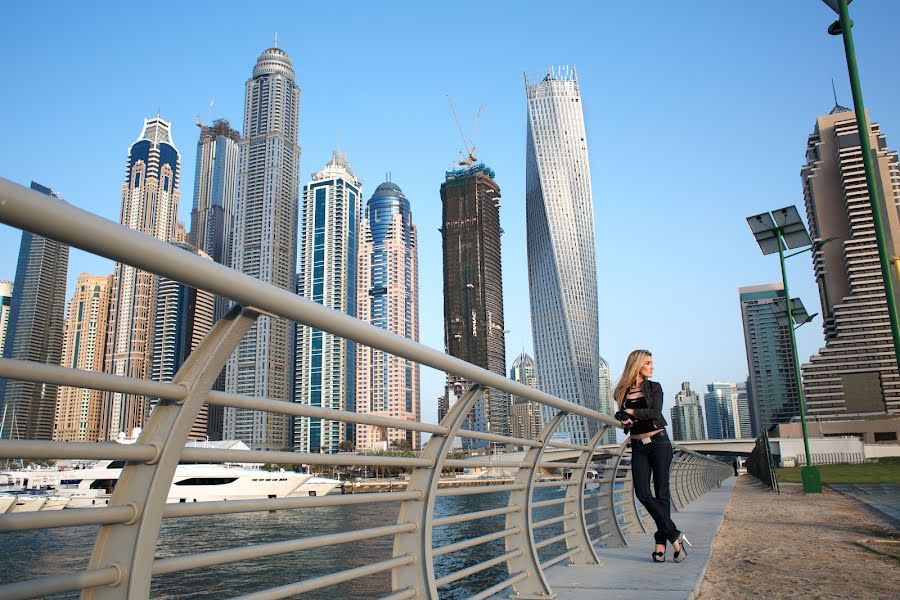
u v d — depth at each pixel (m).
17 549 27.92
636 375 5.93
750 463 37.06
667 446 5.91
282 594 2.03
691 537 7.72
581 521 5.80
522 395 3.63
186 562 1.67
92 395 198.00
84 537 33.72
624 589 4.53
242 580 15.43
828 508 12.41
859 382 139.88
